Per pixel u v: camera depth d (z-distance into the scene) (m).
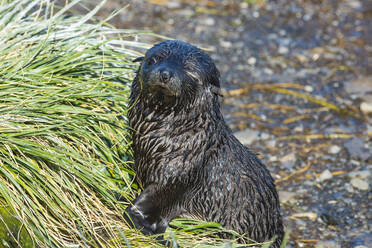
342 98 31.08
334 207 22.47
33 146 15.38
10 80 16.39
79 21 19.41
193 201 16.39
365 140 27.30
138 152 15.79
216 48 35.34
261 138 27.08
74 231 15.12
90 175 15.60
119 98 17.14
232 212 16.62
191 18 38.28
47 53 17.67
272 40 36.94
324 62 34.78
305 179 24.25
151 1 39.53
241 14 39.81
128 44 20.03
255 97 30.75
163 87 14.08
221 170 16.22
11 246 13.57
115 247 15.25
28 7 18.88
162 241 15.99
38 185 15.03
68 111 15.95
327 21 39.78
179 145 15.18
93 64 18.66
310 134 27.69
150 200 15.90
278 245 17.95
